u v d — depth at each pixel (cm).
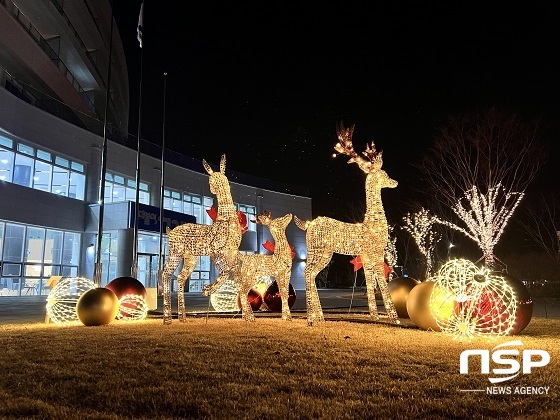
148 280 3120
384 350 652
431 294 859
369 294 1109
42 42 3297
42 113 2764
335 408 413
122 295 1169
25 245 2631
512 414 405
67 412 412
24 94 2919
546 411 411
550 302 2097
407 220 3056
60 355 625
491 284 832
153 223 3061
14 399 441
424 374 527
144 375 519
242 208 4131
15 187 2531
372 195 1080
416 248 3925
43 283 2711
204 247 1061
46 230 2769
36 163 2734
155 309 1579
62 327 969
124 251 2800
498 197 2500
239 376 516
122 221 2886
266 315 1307
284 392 463
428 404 425
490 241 2355
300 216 4575
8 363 582
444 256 3519
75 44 3625
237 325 971
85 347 684
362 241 1045
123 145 3309
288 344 695
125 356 615
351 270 5103
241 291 1100
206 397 446
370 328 923
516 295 834
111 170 3198
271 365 561
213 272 3747
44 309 1736
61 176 2903
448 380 502
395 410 410
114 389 471
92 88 4272
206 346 676
